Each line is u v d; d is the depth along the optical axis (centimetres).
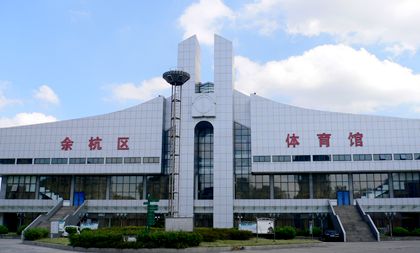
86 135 6638
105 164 6500
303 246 3691
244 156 6531
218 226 6006
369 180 6347
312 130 6331
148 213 3250
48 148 6656
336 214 5669
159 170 6378
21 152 6681
